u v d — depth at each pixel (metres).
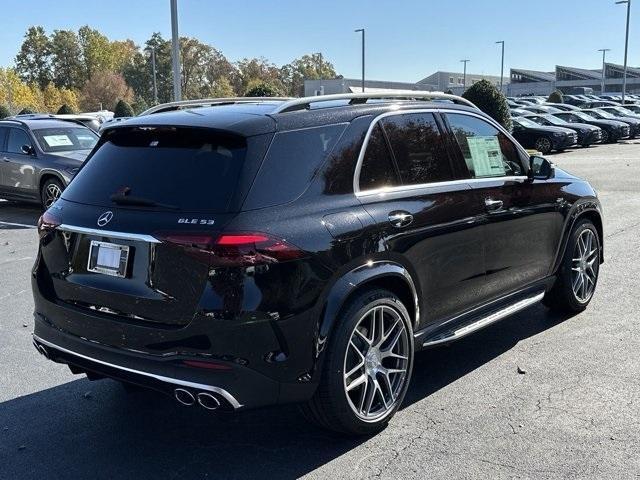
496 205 4.55
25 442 3.74
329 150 3.60
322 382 3.41
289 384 3.25
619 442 3.54
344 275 3.43
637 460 3.36
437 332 4.17
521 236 4.86
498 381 4.39
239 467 3.43
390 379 3.84
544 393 4.18
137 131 3.70
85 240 3.52
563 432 3.66
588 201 5.62
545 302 5.72
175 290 3.16
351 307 3.49
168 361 3.16
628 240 8.70
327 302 3.34
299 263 3.21
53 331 3.69
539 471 3.28
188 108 4.28
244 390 3.13
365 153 3.78
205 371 3.08
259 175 3.26
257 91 25.19
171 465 3.48
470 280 4.39
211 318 3.06
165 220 3.23
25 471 3.44
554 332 5.31
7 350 5.21
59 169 11.40
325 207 3.45
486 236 4.47
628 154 23.42
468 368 4.63
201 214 3.18
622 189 13.72
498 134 4.90
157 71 105.25
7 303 6.53
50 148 11.97
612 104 47.19
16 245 9.47
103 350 3.40
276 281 3.14
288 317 3.18
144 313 3.26
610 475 3.22
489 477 3.24
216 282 3.07
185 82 107.00
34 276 3.86
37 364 4.91
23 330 5.70
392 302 3.72
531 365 4.64
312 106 3.71
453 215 4.16
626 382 4.30
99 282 3.43
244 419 3.99
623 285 6.59
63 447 3.68
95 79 92.94
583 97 57.03
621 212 10.88
